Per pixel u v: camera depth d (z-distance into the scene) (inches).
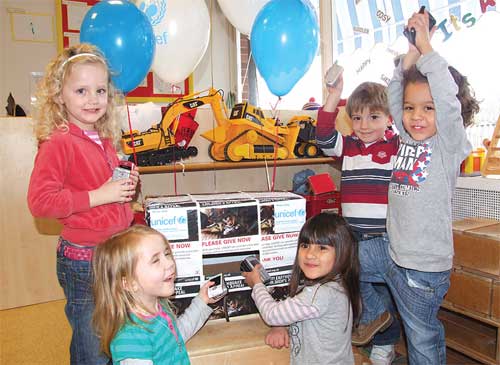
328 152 65.1
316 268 49.4
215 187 94.5
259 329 52.3
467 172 71.5
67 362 67.1
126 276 40.3
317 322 48.5
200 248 49.8
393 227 51.9
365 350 68.4
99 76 45.5
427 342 50.9
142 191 88.3
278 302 48.8
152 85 150.1
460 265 59.1
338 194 82.7
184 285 49.9
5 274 89.9
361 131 61.4
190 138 84.7
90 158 46.6
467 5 80.4
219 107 82.7
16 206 90.3
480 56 78.1
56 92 45.0
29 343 73.9
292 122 91.1
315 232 49.4
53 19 136.8
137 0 69.5
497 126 66.4
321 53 122.9
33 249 92.3
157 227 48.6
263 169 98.8
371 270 59.2
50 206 42.4
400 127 53.5
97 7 55.6
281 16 61.2
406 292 51.5
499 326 55.4
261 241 51.9
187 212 49.2
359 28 110.6
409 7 94.1
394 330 63.1
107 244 41.5
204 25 69.5
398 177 51.3
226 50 160.9
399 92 52.8
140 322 40.2
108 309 40.3
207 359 48.1
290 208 52.9
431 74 45.1
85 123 47.3
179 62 69.4
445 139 46.8
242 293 53.4
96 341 46.3
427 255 48.7
